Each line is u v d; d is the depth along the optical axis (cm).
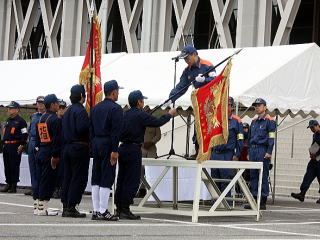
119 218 2417
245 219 2672
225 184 3083
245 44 5897
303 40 6059
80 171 2356
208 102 2436
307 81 3472
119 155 2400
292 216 2933
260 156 3180
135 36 6956
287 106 3362
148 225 2222
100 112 2291
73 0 7362
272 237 2016
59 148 2397
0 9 8044
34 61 4416
